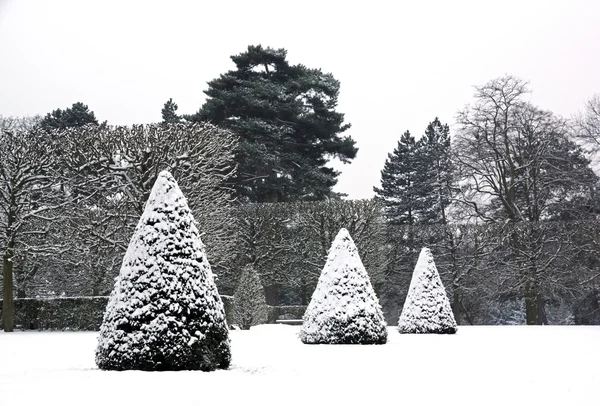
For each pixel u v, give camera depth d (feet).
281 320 117.29
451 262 131.85
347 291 56.29
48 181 93.45
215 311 33.50
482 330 77.00
